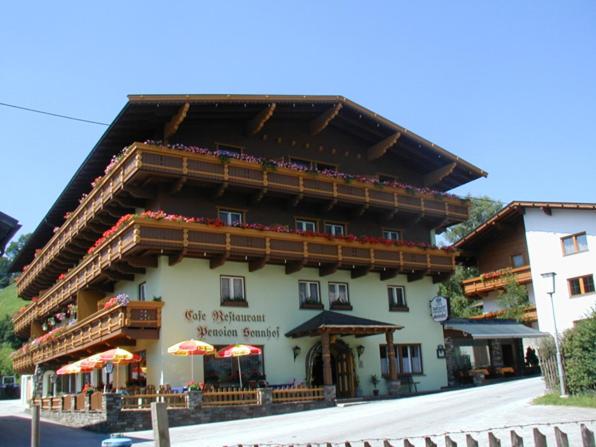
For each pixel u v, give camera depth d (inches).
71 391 1428.4
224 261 1032.8
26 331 1899.6
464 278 2345.0
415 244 1279.5
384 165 1370.6
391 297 1290.6
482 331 1357.0
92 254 1143.6
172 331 1002.7
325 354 1062.4
